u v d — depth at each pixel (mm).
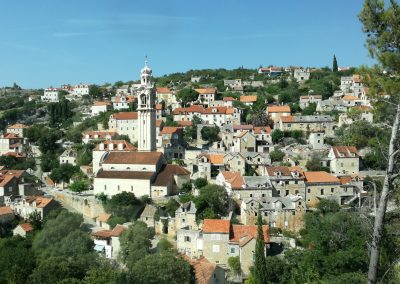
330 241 111125
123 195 161750
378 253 46875
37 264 118625
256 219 143250
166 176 170750
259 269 105562
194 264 107125
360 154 188125
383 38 46688
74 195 179125
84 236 136875
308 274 105562
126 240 134000
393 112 49812
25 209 169875
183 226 143750
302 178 159625
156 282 94375
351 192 162125
